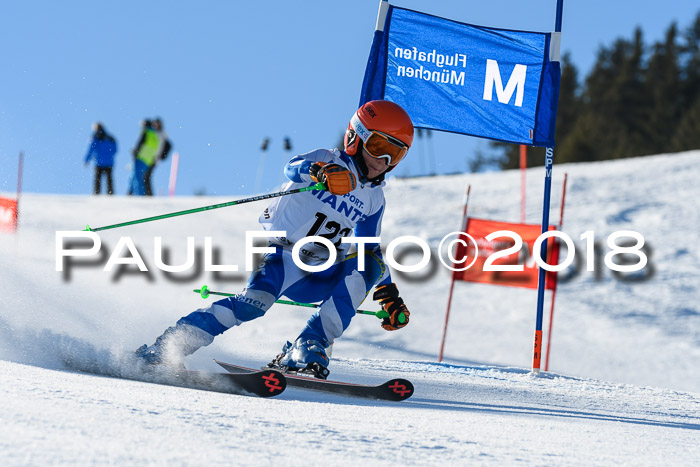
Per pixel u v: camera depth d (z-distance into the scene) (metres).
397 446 6.00
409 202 62.47
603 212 56.72
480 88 20.11
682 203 58.75
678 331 34.31
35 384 7.28
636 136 175.00
